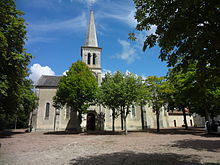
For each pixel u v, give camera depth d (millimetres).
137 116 33938
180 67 5039
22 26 15180
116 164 6441
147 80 24625
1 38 12008
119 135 20516
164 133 21734
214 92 14312
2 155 8672
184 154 8047
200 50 3910
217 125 17250
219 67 4309
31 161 7254
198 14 4211
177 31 4402
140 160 6984
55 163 6832
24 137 19688
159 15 4891
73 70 26297
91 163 6691
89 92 24562
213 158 7070
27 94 25859
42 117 31734
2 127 42562
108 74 24688
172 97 21922
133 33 6098
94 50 36219
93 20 39406
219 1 3773
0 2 13344
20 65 15898
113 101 21938
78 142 14148
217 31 3859
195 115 44500
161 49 5277
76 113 31938
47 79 36281
